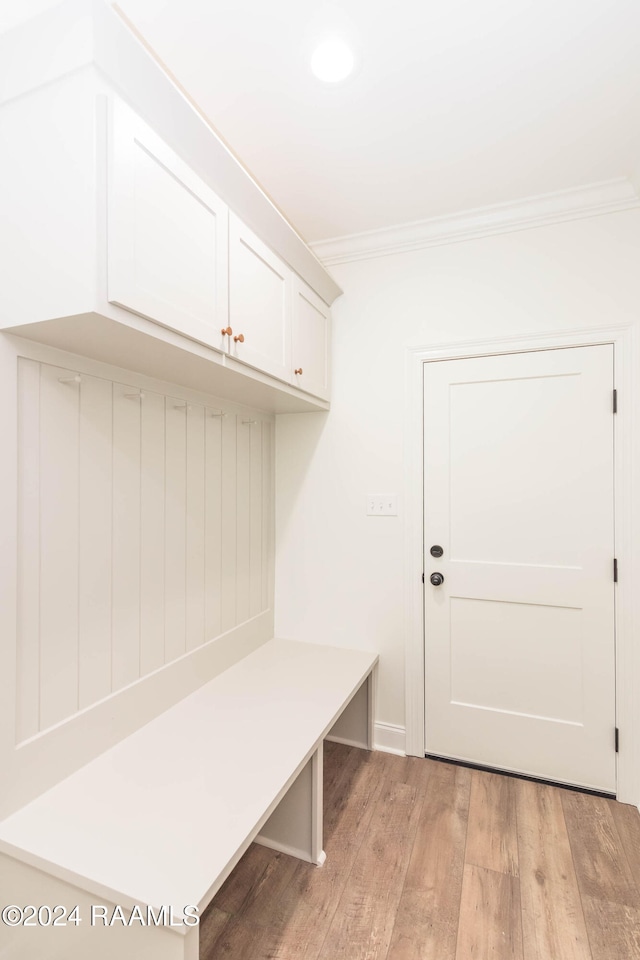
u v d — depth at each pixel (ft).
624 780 6.23
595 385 6.43
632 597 6.23
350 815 5.92
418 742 7.30
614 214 6.34
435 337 7.25
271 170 5.90
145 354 4.39
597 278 6.40
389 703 7.52
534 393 6.74
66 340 3.93
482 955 4.16
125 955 3.19
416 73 4.46
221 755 4.68
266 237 5.61
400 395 7.46
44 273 3.44
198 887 3.16
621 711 6.30
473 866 5.12
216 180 4.63
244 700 5.88
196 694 6.04
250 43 4.14
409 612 7.38
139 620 5.18
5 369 3.70
